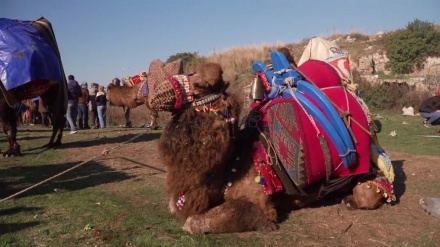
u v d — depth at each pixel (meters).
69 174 8.73
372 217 5.72
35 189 7.44
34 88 9.92
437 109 17.62
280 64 5.92
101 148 12.47
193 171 4.72
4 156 11.20
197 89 4.80
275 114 5.30
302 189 5.43
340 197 6.42
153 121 16.03
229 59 33.53
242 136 5.35
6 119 11.14
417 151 11.09
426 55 32.09
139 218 5.64
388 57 33.12
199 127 4.70
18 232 5.21
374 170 6.00
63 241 4.92
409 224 5.47
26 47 9.31
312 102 5.52
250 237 4.93
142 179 8.11
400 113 24.03
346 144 5.48
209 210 4.98
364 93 25.62
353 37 38.69
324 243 4.86
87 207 6.21
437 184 7.46
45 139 15.36
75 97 17.23
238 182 5.14
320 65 6.00
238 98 5.14
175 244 4.71
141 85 9.66
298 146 5.23
